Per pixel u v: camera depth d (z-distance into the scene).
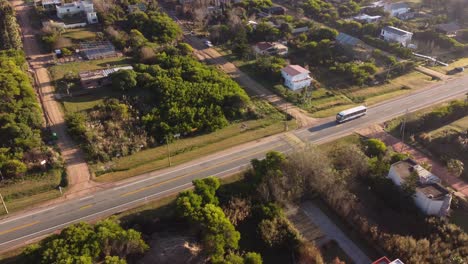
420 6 155.50
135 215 55.81
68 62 99.56
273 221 54.19
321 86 94.94
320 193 60.62
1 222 54.69
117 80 84.06
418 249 49.34
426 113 82.00
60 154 67.44
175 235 52.66
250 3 145.75
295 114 82.75
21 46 106.19
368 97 90.81
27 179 61.97
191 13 138.00
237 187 60.53
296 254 51.56
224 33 119.62
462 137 73.88
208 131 75.94
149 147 70.94
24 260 47.00
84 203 58.28
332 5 152.50
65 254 44.84
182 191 57.84
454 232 52.81
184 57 100.50
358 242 53.81
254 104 85.12
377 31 124.81
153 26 116.62
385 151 68.00
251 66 103.75
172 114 75.44
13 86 78.62
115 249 48.41
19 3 142.38
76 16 130.38
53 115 77.50
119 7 134.38
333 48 110.62
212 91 82.94
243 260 47.38
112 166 65.75
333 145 72.25
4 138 68.06
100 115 76.25
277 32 117.44
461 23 137.62
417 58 110.50
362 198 60.25
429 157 70.88
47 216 55.78
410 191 56.94
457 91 93.19
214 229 49.28
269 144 72.75
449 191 56.78
